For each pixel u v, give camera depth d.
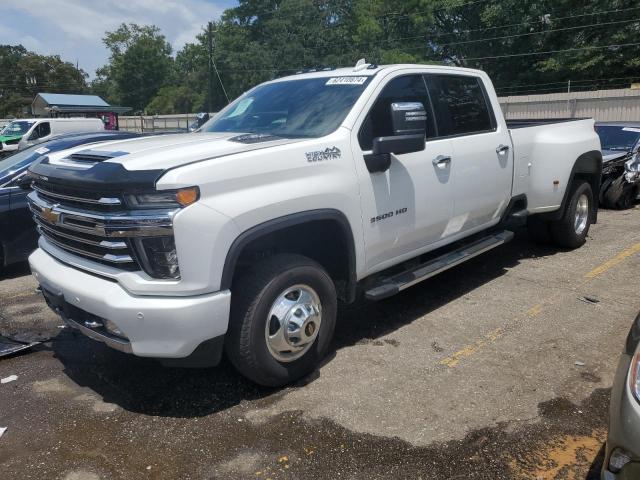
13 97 90.31
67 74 93.81
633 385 2.40
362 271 4.25
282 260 3.69
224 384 3.95
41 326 5.13
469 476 2.99
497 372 4.07
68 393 3.90
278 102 4.75
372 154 4.17
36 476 3.03
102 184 3.18
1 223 6.62
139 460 3.15
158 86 84.94
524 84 42.72
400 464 3.08
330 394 3.80
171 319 3.18
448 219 5.03
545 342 4.55
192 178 3.16
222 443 3.29
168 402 3.74
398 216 4.44
